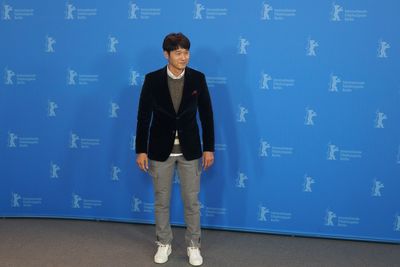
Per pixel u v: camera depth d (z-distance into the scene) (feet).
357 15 7.79
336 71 8.02
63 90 8.89
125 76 8.67
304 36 8.00
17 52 8.84
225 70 8.33
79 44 8.68
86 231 8.77
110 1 8.45
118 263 7.38
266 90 8.29
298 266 7.38
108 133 8.96
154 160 6.96
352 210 8.43
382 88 7.95
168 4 8.29
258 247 8.13
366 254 7.91
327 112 8.18
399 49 7.79
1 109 9.07
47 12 8.65
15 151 9.21
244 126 8.48
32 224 9.11
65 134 9.07
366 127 8.11
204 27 8.25
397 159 8.13
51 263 7.32
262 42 8.14
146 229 8.92
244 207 8.79
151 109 6.90
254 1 8.04
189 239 7.38
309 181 8.46
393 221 8.36
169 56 6.29
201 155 7.13
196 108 6.90
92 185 9.21
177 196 8.95
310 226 8.63
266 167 8.57
